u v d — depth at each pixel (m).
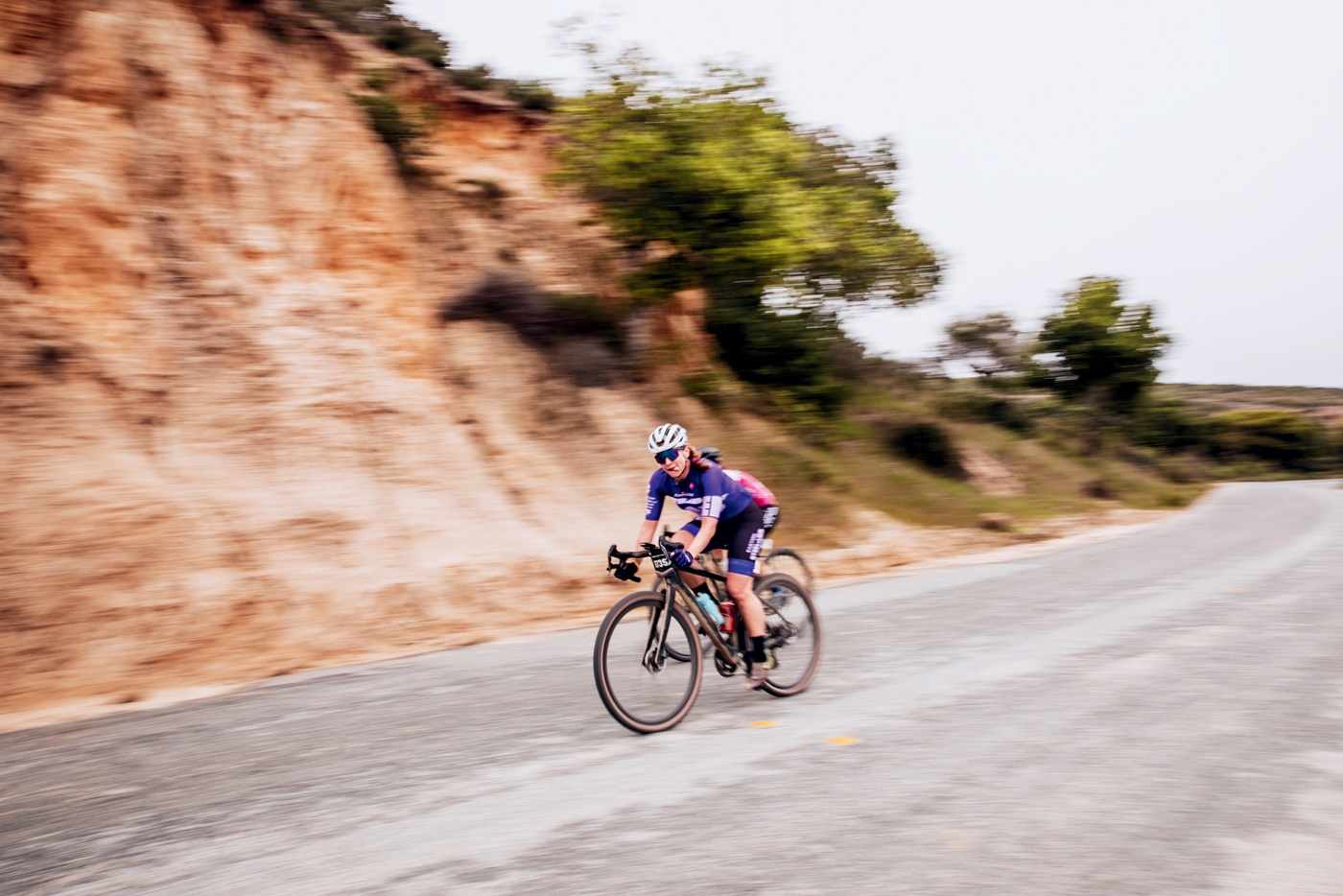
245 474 10.38
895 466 24.16
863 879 2.88
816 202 19.00
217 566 8.97
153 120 11.70
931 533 19.16
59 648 7.55
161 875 3.13
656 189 16.59
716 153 16.17
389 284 13.37
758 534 5.36
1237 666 5.93
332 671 7.61
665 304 18.39
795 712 5.12
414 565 10.67
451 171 18.16
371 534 10.71
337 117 13.60
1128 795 3.61
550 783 3.95
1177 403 71.06
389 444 11.91
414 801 3.79
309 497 10.59
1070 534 21.33
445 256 16.16
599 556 12.78
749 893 2.79
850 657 6.68
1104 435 48.66
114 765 4.70
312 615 9.22
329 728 5.23
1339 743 4.28
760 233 16.67
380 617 9.66
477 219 17.52
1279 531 18.11
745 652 5.27
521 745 4.59
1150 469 51.41
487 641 8.87
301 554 9.91
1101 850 3.08
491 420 14.28
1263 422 85.50
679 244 16.94
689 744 4.50
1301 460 84.19
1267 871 2.90
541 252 18.16
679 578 5.04
